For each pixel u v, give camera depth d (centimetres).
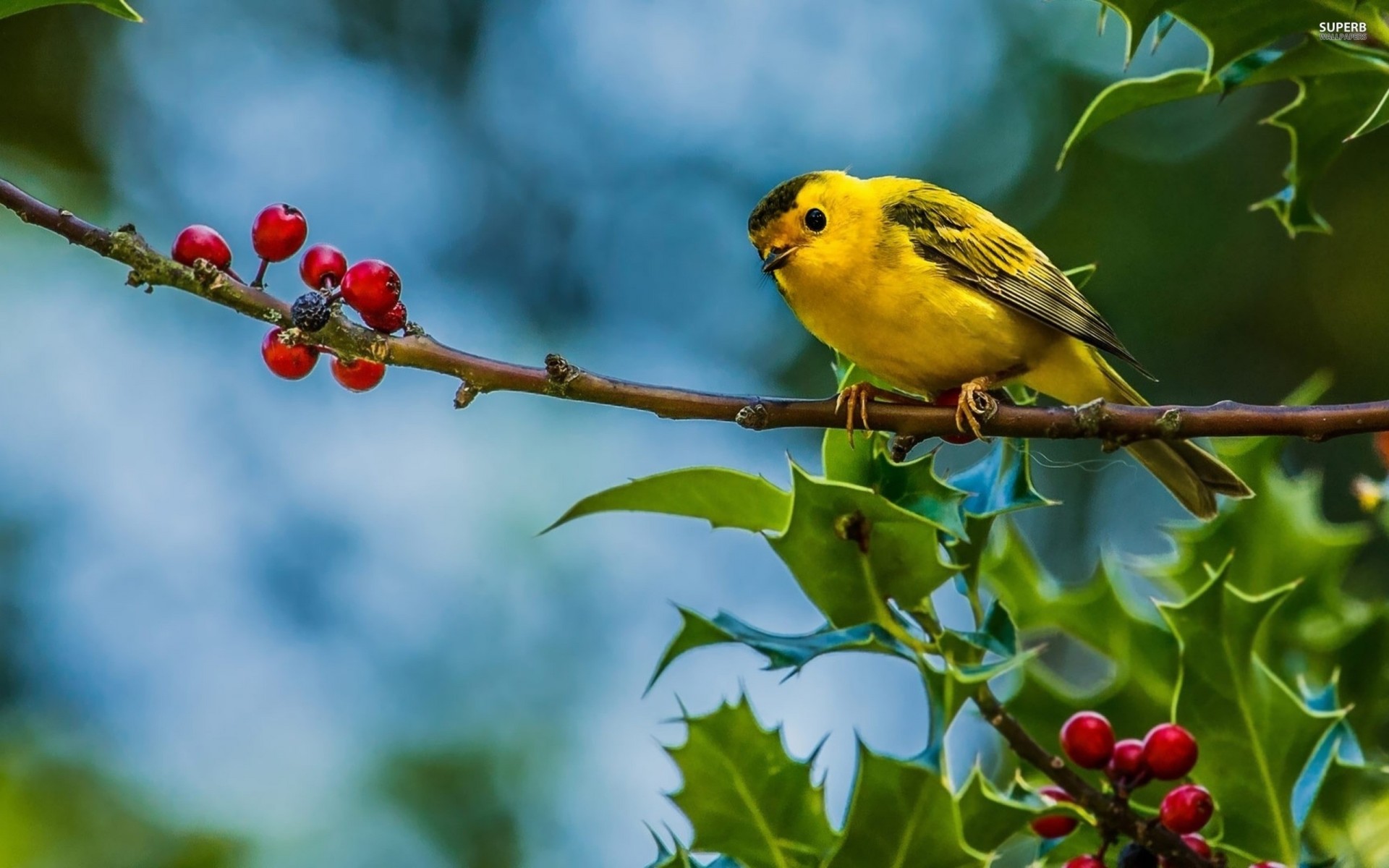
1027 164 1716
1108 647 866
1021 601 882
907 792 630
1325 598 902
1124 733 836
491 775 1404
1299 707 721
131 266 583
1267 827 729
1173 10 730
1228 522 921
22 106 1884
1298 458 1548
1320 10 729
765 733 696
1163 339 1631
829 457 723
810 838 699
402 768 1391
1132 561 948
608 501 736
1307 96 812
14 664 1494
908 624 718
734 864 705
